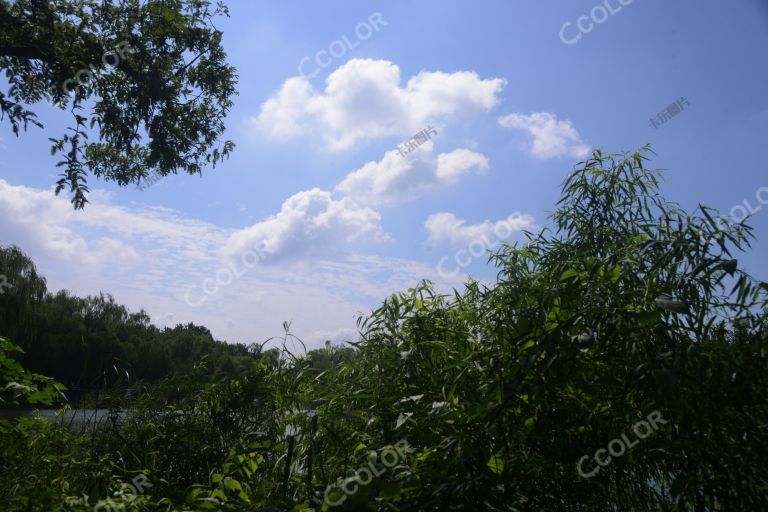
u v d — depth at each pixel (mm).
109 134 10984
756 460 2133
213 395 3836
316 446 2912
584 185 3816
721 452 2160
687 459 2273
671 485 2328
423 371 2984
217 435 3641
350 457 2732
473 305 3371
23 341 16312
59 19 9570
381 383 3041
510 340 2471
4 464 3234
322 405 3168
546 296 2529
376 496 2168
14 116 8883
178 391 4043
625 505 2541
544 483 2350
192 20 11250
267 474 3197
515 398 2270
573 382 2334
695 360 2256
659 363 2168
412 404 2758
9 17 9109
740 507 2143
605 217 3693
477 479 2125
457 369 2826
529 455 2316
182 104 11789
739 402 2141
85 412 4027
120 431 3775
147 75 10719
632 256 2559
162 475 3363
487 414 2301
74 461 3254
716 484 2172
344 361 3666
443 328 3129
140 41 10562
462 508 2107
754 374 2174
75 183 9711
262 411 3719
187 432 3623
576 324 2336
